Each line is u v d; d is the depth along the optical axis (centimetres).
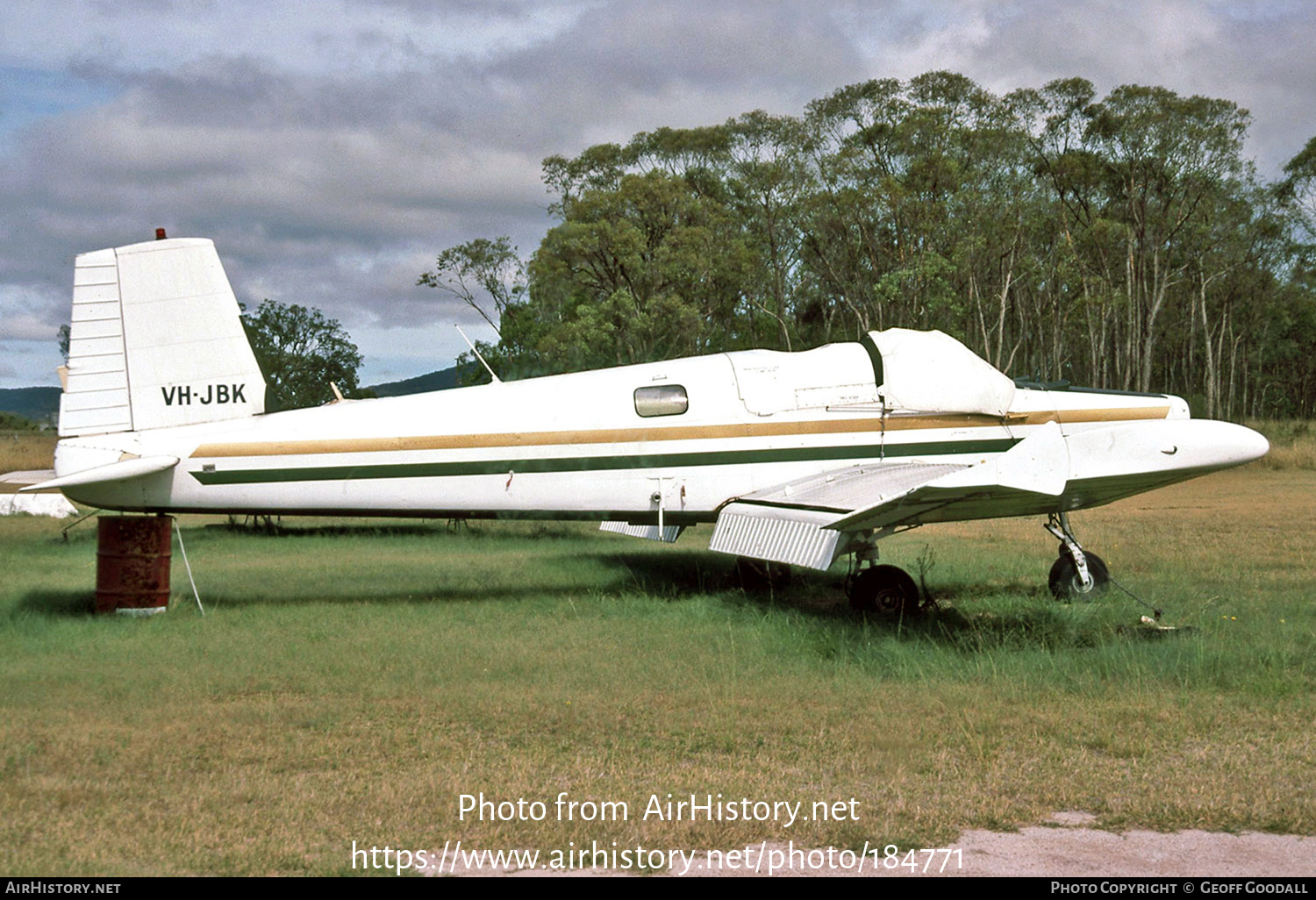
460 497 929
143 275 885
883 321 4406
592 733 509
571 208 4856
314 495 905
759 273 4994
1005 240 4594
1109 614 809
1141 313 5147
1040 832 384
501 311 5075
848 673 630
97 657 673
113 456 869
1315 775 441
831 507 798
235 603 908
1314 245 6072
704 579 1070
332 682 609
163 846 367
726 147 5478
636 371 966
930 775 443
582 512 953
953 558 1192
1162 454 781
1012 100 4962
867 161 4647
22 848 363
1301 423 4534
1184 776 439
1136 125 4759
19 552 1296
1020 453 668
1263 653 653
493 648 700
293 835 378
